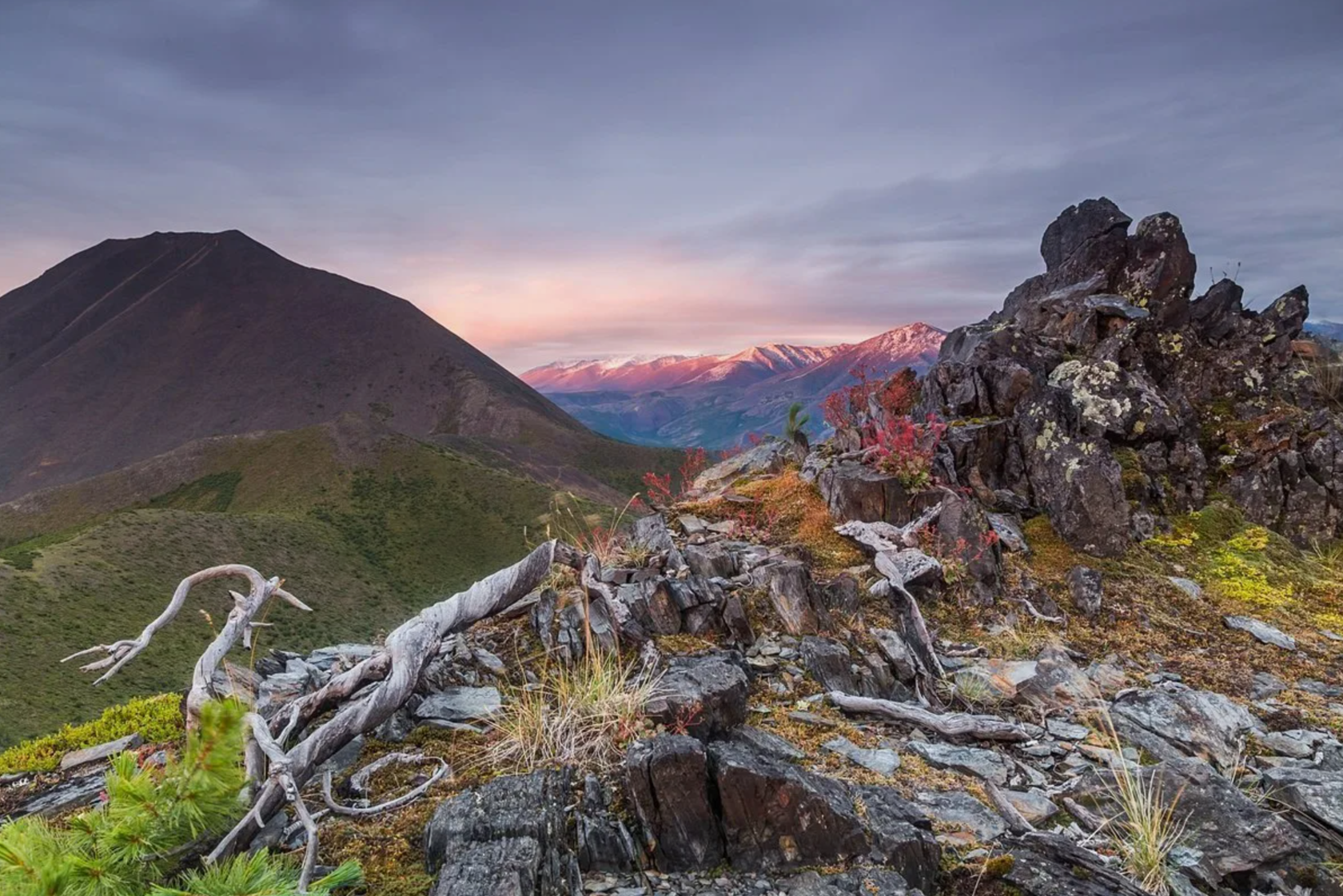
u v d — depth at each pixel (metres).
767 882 3.95
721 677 5.88
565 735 5.20
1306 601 10.04
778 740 5.55
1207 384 14.16
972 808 4.93
